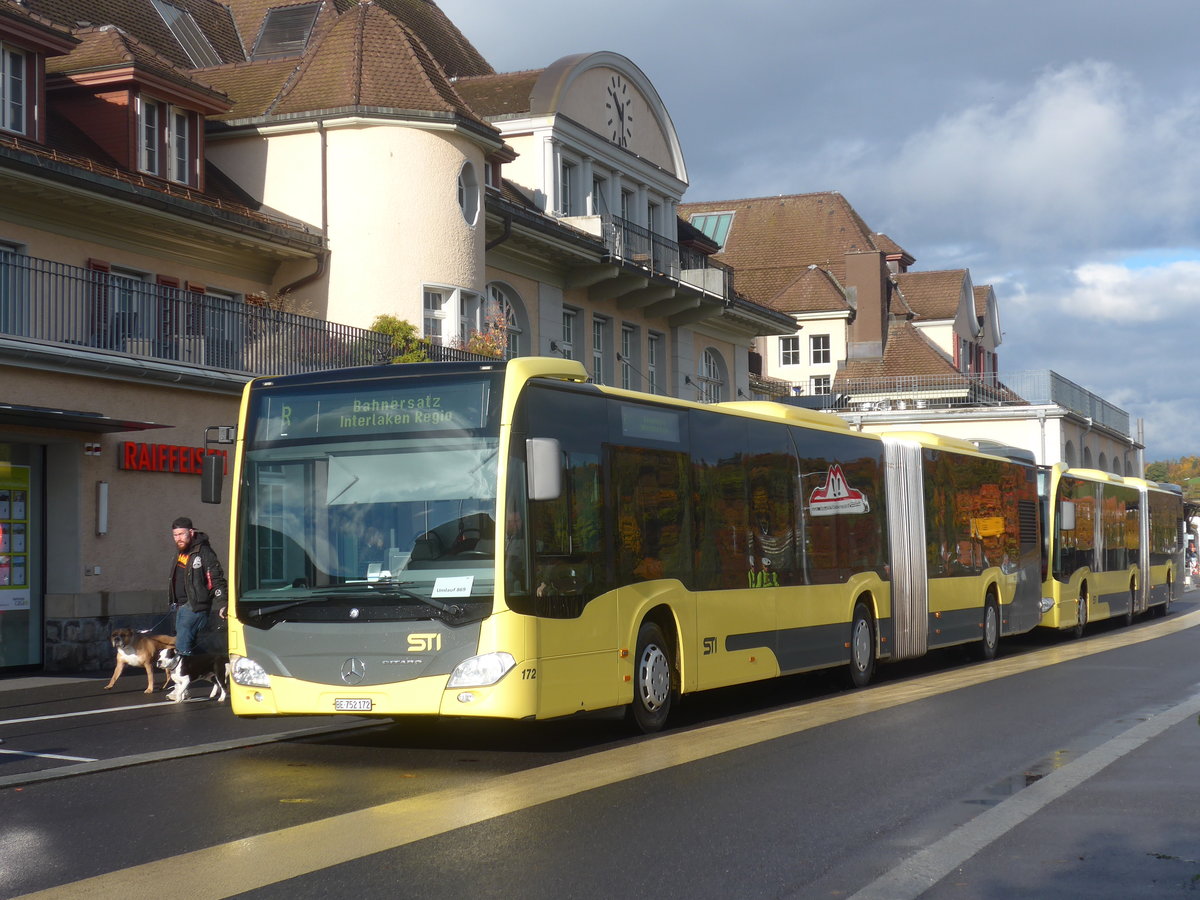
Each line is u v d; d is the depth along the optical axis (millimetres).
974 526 22766
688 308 39281
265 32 34000
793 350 66438
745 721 13805
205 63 31688
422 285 27516
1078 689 16703
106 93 23812
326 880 6996
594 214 36656
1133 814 8773
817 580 16812
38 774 10312
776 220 72688
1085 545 29828
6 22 21172
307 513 11398
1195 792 9547
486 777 10273
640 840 7945
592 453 12258
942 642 20953
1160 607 40375
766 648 15344
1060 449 51594
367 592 11047
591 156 36656
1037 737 12352
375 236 27266
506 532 10953
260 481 11586
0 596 19078
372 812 8812
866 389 62469
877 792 9523
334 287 27234
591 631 11914
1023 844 7895
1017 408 51938
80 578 19609
